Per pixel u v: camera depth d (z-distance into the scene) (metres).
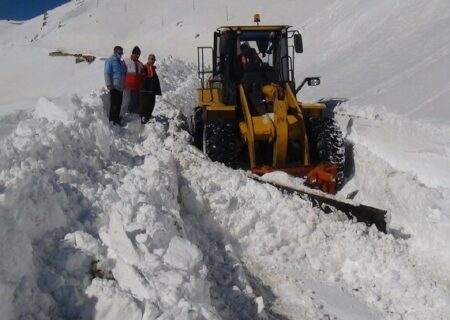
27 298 3.25
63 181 4.84
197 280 3.74
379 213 5.89
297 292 4.77
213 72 8.84
